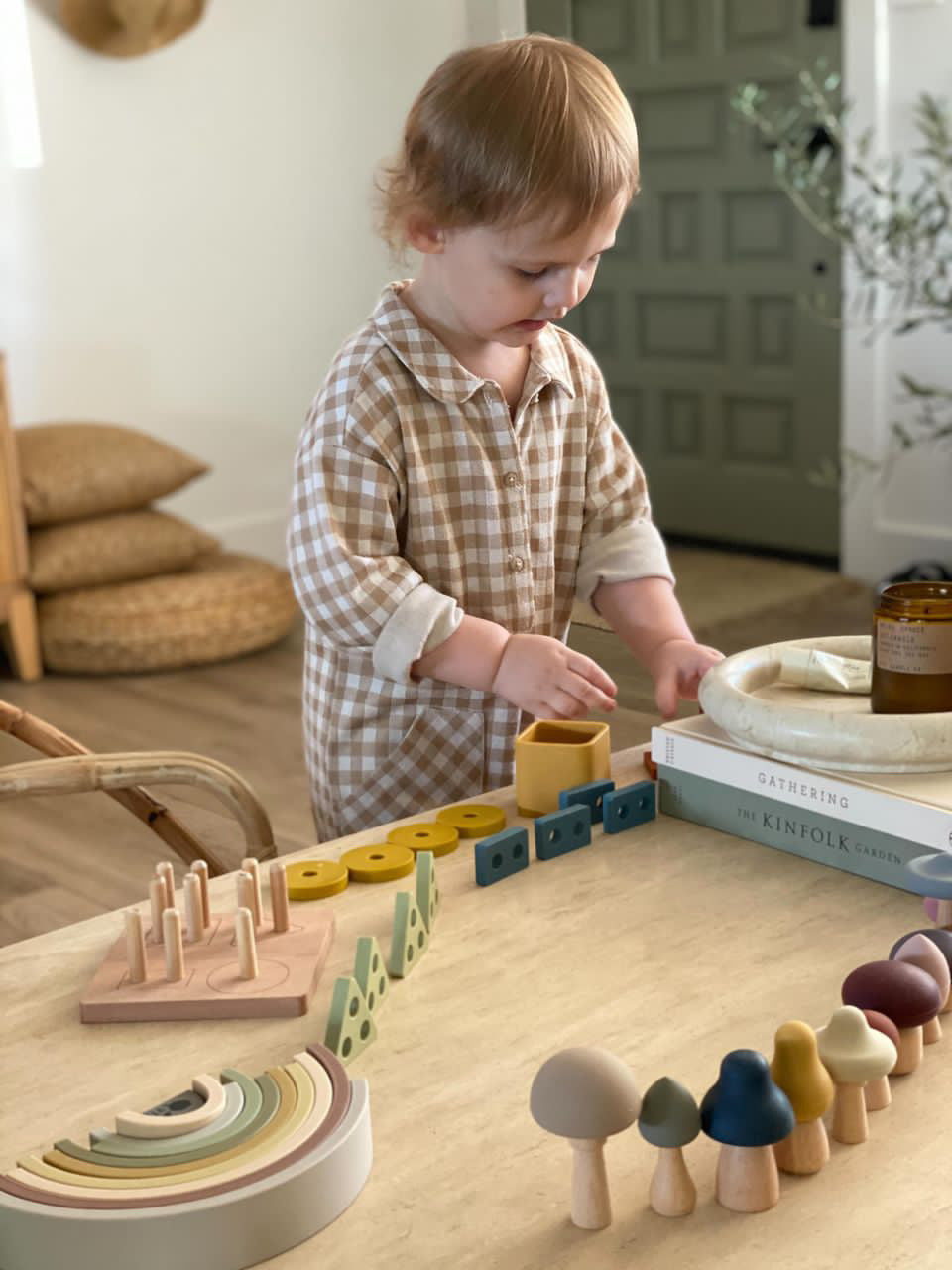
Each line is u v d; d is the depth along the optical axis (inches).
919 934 30.0
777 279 166.2
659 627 49.1
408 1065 28.7
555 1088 23.8
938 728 34.8
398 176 43.0
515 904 35.3
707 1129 24.2
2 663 145.9
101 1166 24.5
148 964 32.2
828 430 166.7
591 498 51.9
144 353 166.2
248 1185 23.7
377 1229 24.3
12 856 99.5
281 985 31.1
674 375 179.2
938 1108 27.0
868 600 154.5
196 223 167.5
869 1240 23.7
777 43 158.9
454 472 47.6
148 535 145.7
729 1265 23.2
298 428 180.1
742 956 32.5
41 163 155.8
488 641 42.8
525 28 71.7
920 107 145.9
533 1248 23.8
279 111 171.0
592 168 39.2
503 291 41.3
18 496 139.0
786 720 35.9
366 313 182.9
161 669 142.0
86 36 155.3
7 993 31.9
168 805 49.1
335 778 50.6
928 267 149.3
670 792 40.1
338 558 43.9
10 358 156.9
